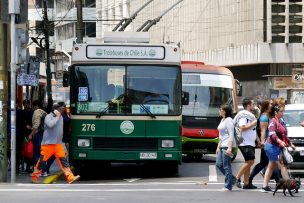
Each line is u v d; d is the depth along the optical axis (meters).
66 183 26.64
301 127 28.70
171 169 29.95
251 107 23.58
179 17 108.31
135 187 24.75
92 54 27.56
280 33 90.19
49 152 26.14
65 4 117.19
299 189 23.98
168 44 27.77
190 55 106.81
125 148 27.34
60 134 26.17
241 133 23.44
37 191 23.27
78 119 27.34
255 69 94.94
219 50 98.50
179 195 22.09
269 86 90.44
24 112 29.81
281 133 22.66
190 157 41.41
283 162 22.59
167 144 27.45
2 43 25.72
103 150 27.30
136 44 27.62
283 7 90.12
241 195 22.12
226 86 39.03
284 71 91.06
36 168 26.30
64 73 27.81
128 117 27.34
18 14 25.88
